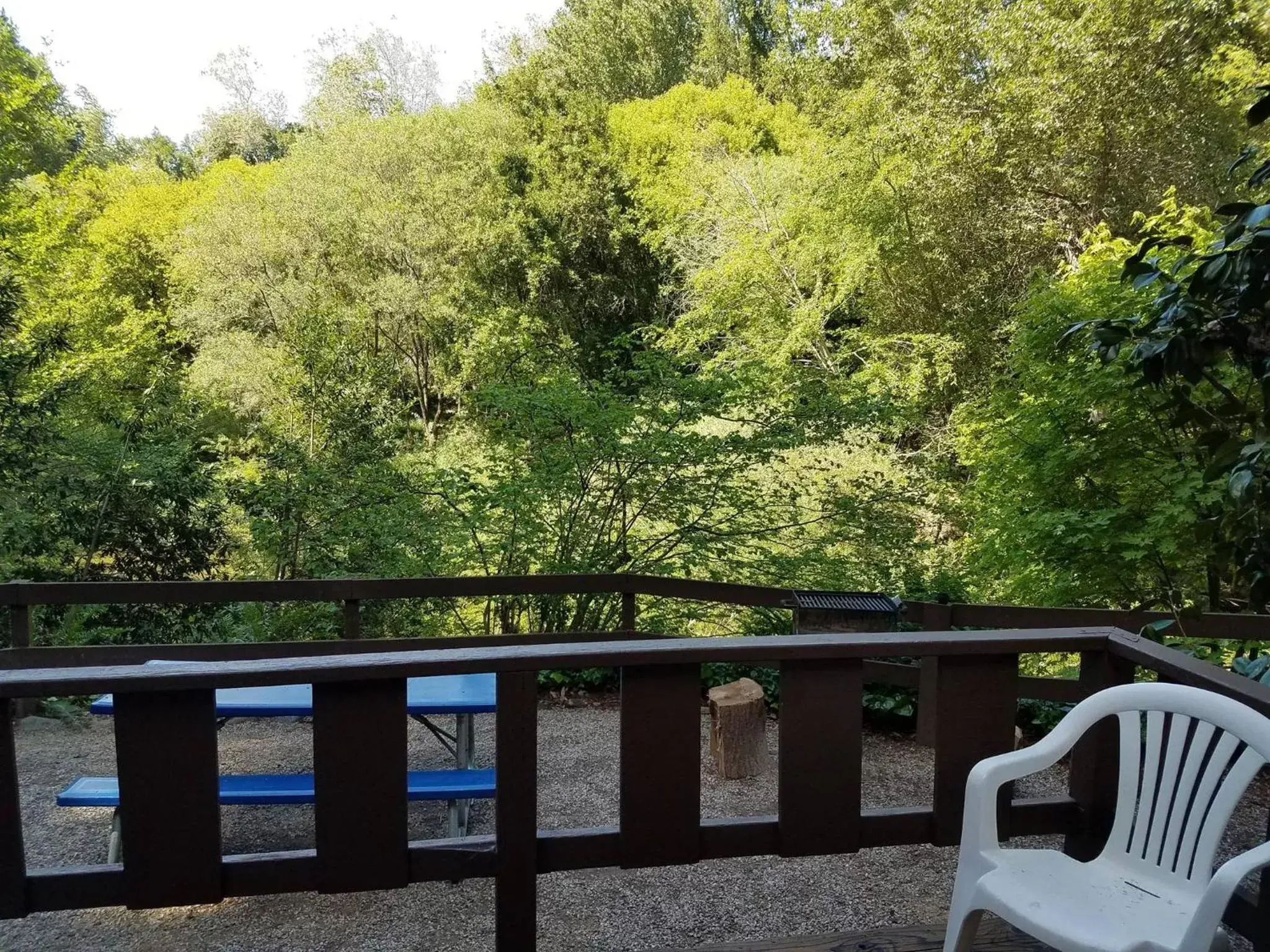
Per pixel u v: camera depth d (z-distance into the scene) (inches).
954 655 74.5
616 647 69.5
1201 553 182.5
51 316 453.7
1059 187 432.5
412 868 68.5
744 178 601.3
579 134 773.9
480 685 119.0
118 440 277.6
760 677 179.9
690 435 208.8
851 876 104.1
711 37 872.3
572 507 217.3
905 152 471.5
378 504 258.7
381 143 740.0
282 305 675.4
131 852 64.2
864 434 239.9
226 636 238.5
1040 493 217.3
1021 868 62.4
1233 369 156.3
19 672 61.9
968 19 425.4
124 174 885.8
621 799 70.9
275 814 122.0
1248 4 354.9
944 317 489.7
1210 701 60.7
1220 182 367.2
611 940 89.7
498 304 703.7
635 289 758.5
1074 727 66.3
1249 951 82.0
